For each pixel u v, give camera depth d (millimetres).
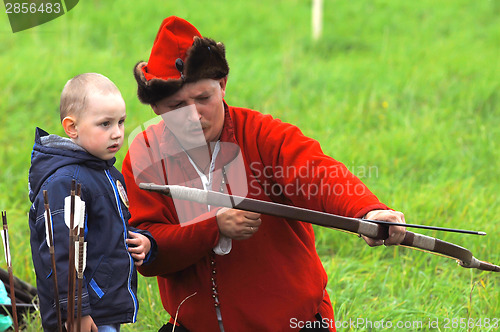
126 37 42094
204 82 10062
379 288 17500
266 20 49031
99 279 9938
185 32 10250
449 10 52281
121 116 10242
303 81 35875
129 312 10188
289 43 43000
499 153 26625
